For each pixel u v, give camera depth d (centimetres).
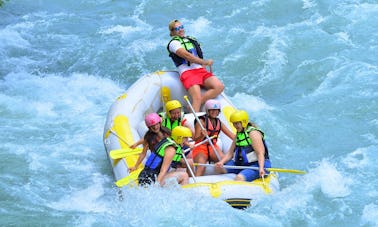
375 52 3656
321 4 4269
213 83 2842
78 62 3997
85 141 3025
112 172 2759
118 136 2630
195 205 2191
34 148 2947
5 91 3597
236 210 2211
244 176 2317
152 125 2331
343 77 3416
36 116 3291
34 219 2350
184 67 2886
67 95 3556
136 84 2936
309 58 3681
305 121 3078
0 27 4550
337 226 2231
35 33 4459
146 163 2339
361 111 3103
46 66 3975
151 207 2216
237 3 4519
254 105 3238
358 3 4231
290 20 4178
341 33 3894
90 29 4469
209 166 2459
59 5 4966
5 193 2552
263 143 2372
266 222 2192
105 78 3781
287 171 2375
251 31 4094
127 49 4084
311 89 3403
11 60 4050
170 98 2917
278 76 3578
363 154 2728
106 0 4962
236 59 3778
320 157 2778
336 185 2466
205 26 4256
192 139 2533
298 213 2272
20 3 5034
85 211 2427
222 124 2547
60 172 2748
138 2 4850
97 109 3384
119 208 2327
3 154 2880
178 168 2356
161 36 4256
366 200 2372
